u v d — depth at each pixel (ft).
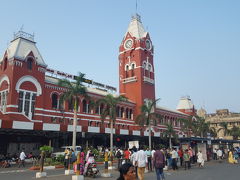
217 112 469.16
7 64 147.84
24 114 140.97
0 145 131.13
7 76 144.56
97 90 212.64
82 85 129.70
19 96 142.41
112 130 148.25
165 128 258.57
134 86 238.48
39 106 150.10
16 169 94.79
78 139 171.63
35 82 150.61
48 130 127.44
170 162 92.63
